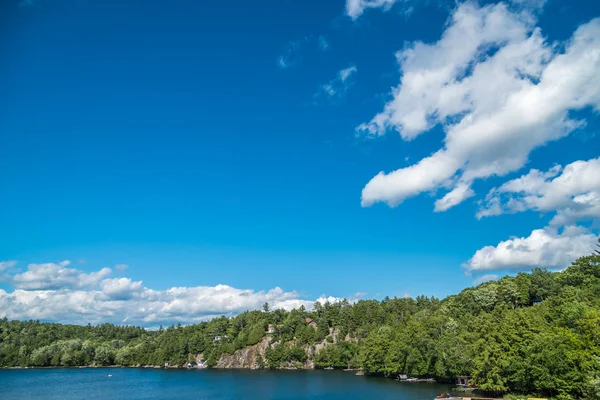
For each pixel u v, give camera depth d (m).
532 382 104.00
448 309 196.88
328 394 146.38
